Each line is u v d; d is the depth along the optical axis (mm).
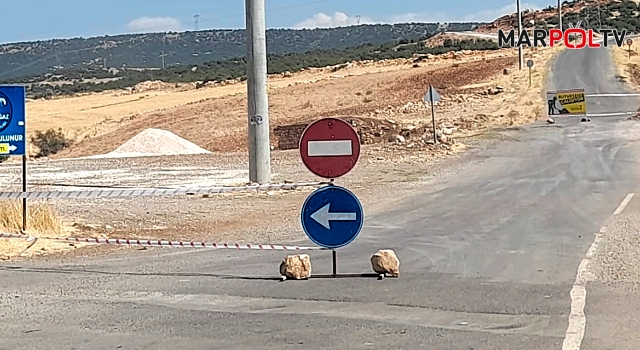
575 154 28562
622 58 77875
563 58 79312
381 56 116250
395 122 40688
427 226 14797
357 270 10609
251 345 7168
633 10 127625
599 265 10602
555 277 9945
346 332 7547
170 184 23656
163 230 14969
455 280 9883
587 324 7676
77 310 8562
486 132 37000
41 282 10086
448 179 23016
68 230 14406
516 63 75875
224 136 49438
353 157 9906
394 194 20000
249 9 21188
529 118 43031
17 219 13641
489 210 16766
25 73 153625
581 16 125750
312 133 9930
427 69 80062
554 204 17406
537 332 7434
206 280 10102
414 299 8867
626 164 25328
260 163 21641
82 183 24797
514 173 24016
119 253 12344
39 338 7477
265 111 21625
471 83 63688
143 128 58812
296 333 7539
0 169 32219
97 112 79500
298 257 10086
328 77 88125
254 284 9820
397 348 7004
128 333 7629
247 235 14234
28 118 75750
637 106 48969
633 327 7547
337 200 10094
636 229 13648
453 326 7707
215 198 19969
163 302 8906
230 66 140125
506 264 10891
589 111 47125
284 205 18578
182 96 91812
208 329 7734
